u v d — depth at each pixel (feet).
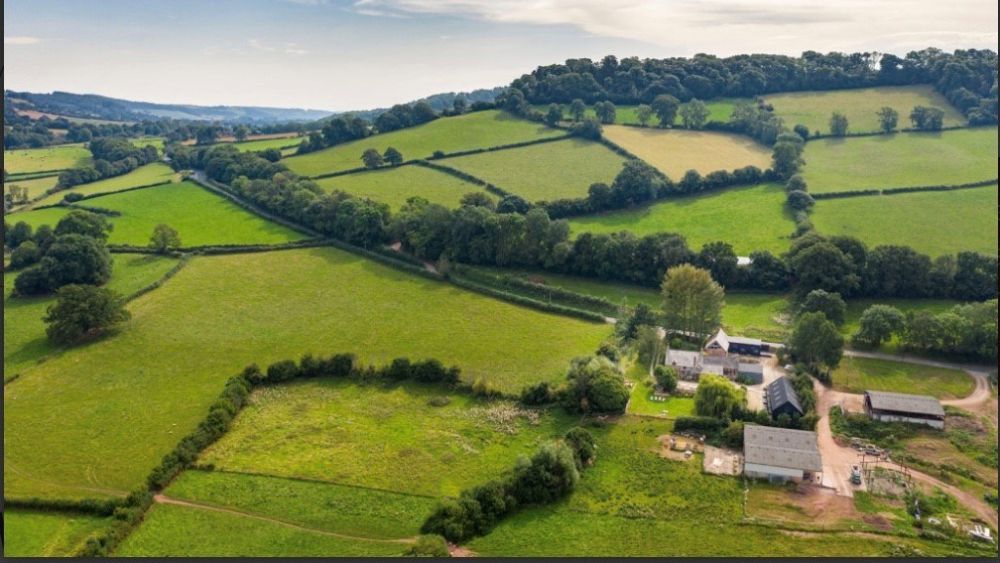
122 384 333.01
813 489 244.83
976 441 273.75
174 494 246.06
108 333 391.45
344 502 241.55
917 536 216.74
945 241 468.75
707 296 374.22
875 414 290.97
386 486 251.80
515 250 488.02
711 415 290.97
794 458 251.60
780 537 217.56
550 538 219.20
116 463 266.57
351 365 339.36
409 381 335.06
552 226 479.41
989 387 319.06
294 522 230.27
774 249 481.46
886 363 345.31
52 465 264.31
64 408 310.04
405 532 224.94
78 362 355.56
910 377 330.13
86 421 298.56
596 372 309.42
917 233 483.92
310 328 399.85
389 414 305.12
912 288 412.36
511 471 250.16
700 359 341.00
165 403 314.35
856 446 273.33
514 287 462.19
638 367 351.46
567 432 281.33
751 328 387.55
